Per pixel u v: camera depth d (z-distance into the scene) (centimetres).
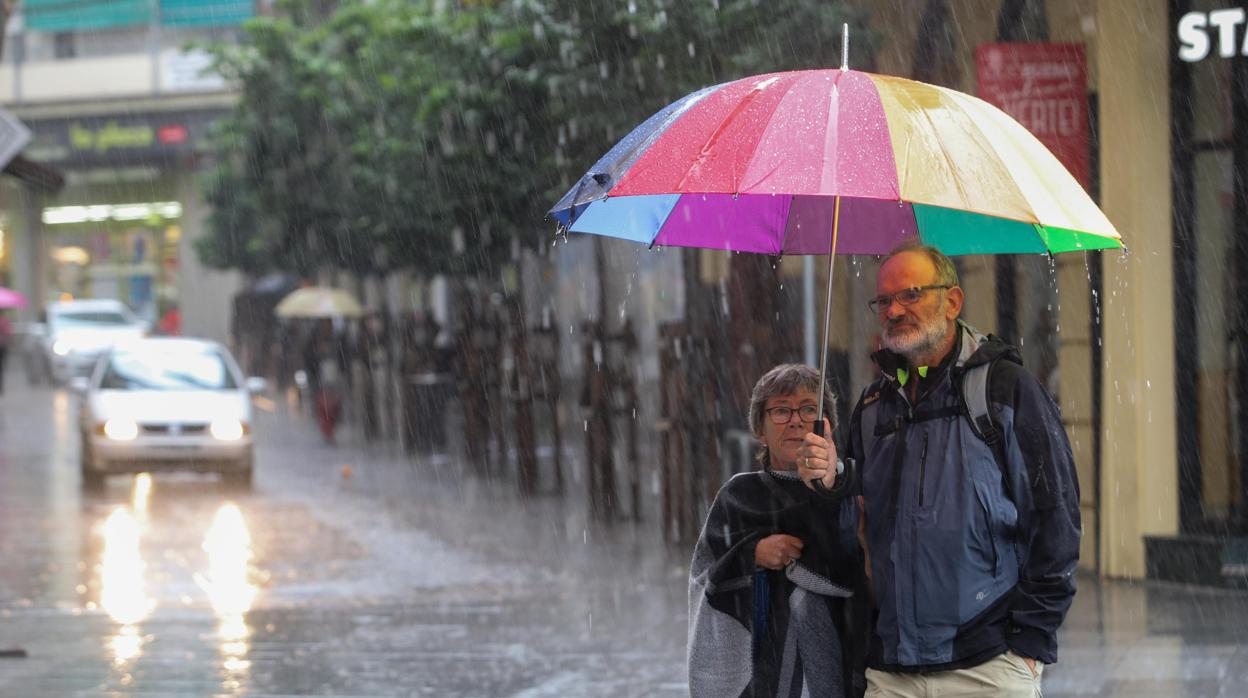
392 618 3081
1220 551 3234
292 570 3766
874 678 1296
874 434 1296
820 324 4469
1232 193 3334
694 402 4081
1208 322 3356
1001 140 1213
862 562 1333
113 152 17900
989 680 1242
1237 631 2794
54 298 18800
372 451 7212
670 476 4147
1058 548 1226
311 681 2484
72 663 2633
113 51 17950
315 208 8988
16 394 11906
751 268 3912
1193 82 3334
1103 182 3372
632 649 2730
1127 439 3381
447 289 9631
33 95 18100
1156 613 2981
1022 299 3831
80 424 5675
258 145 9244
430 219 5950
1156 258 3353
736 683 1329
